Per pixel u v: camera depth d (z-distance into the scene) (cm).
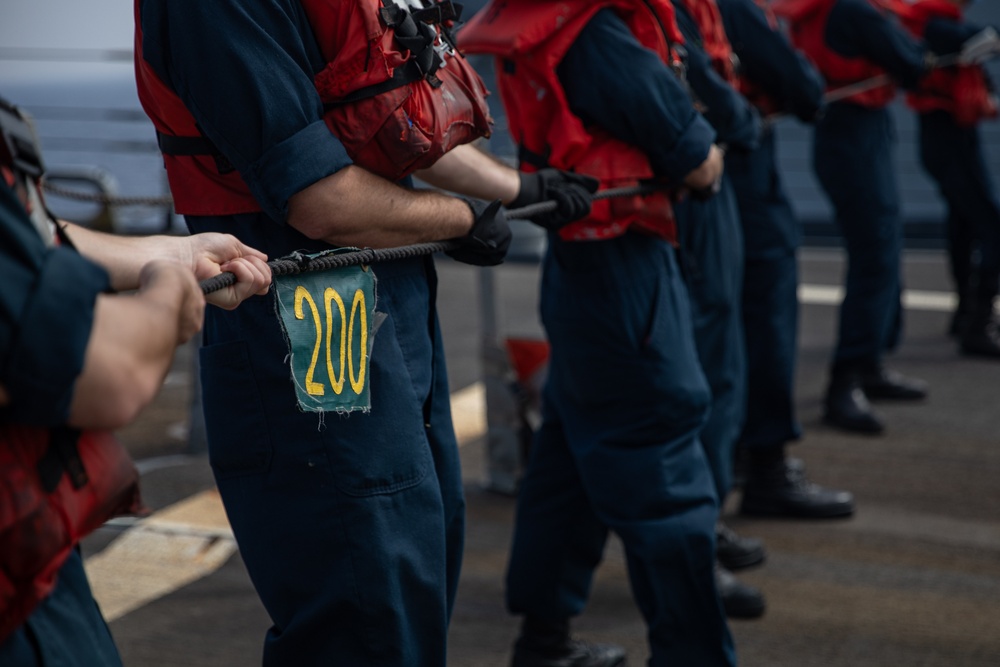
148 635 331
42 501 120
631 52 261
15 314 107
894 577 379
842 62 516
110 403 113
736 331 330
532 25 260
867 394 587
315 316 173
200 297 125
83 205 826
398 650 187
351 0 173
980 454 502
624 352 273
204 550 392
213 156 180
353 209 175
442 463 205
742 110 319
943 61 612
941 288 850
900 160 1033
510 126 282
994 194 654
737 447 455
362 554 181
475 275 945
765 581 378
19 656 120
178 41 169
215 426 184
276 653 187
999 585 372
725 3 382
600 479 278
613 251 271
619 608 358
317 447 179
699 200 287
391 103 176
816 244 1023
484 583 374
